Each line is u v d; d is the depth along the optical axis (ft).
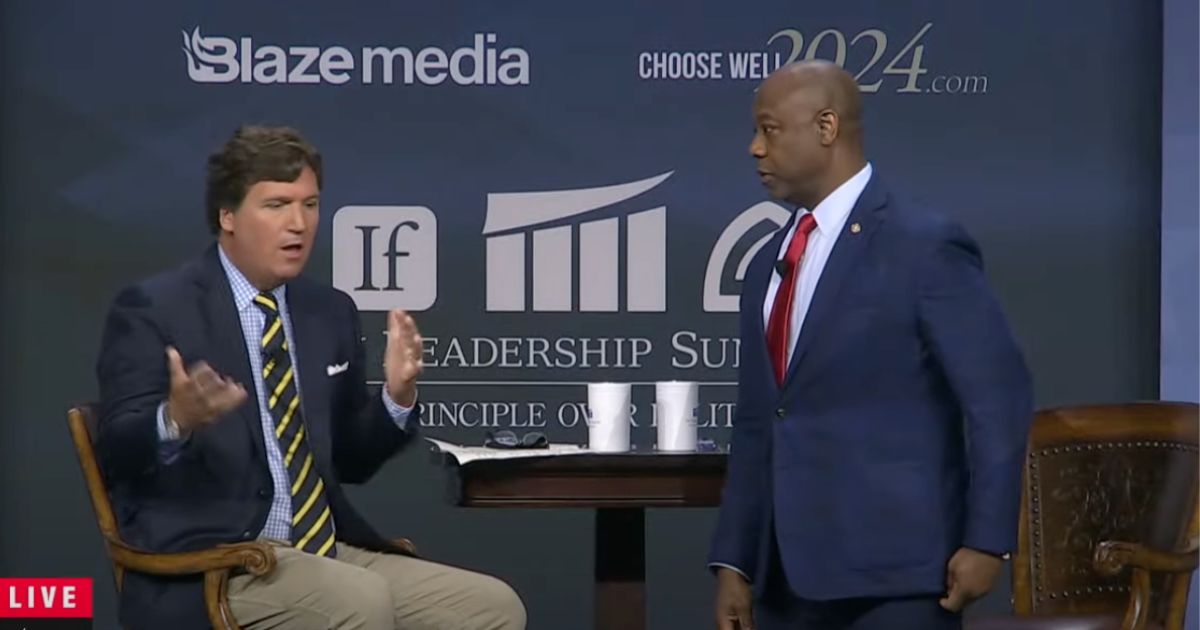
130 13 55.52
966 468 33.12
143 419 35.55
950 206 56.44
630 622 39.32
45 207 55.36
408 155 56.18
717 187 56.44
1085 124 56.29
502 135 56.34
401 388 39.37
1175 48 55.01
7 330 55.26
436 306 56.34
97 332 55.57
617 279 56.54
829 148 33.37
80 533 55.57
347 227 56.13
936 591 31.73
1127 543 39.91
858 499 32.09
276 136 37.93
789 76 33.50
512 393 56.49
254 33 55.88
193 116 55.72
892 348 32.14
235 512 37.04
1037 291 56.44
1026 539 44.06
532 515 56.95
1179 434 44.34
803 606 33.30
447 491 39.29
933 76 56.29
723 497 35.04
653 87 56.34
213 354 37.37
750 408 34.53
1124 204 56.29
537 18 56.29
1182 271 55.26
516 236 56.44
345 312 40.63
